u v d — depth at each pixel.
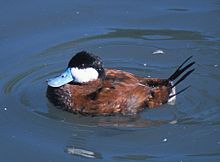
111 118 10.56
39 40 13.02
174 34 13.34
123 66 12.27
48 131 10.26
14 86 11.57
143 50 12.81
